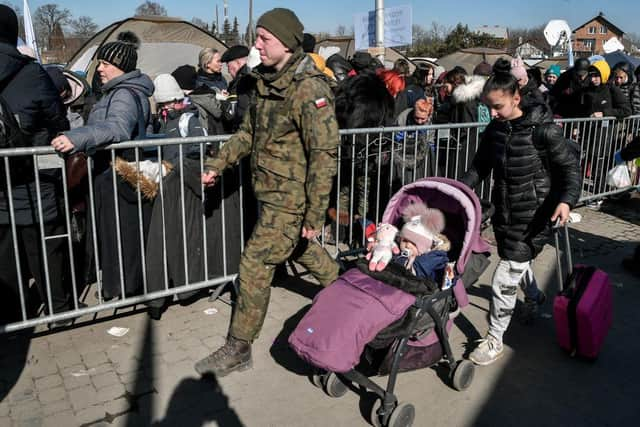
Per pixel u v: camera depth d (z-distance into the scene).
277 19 2.89
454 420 3.02
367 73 5.00
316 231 3.09
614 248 5.92
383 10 8.95
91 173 3.63
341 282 2.97
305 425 2.94
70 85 5.30
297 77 2.96
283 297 4.48
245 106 4.60
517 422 3.02
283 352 3.66
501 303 3.51
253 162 3.23
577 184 3.19
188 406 3.07
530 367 3.58
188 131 4.43
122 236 3.89
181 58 12.62
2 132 3.23
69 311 3.74
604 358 3.71
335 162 3.02
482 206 3.51
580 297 3.52
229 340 3.40
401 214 3.47
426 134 5.27
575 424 3.02
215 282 4.25
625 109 7.41
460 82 6.74
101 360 3.50
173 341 3.77
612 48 14.74
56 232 3.72
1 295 3.74
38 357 3.52
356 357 2.72
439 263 3.13
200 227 4.11
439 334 3.09
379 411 2.88
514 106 3.23
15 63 3.32
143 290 4.09
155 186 3.87
